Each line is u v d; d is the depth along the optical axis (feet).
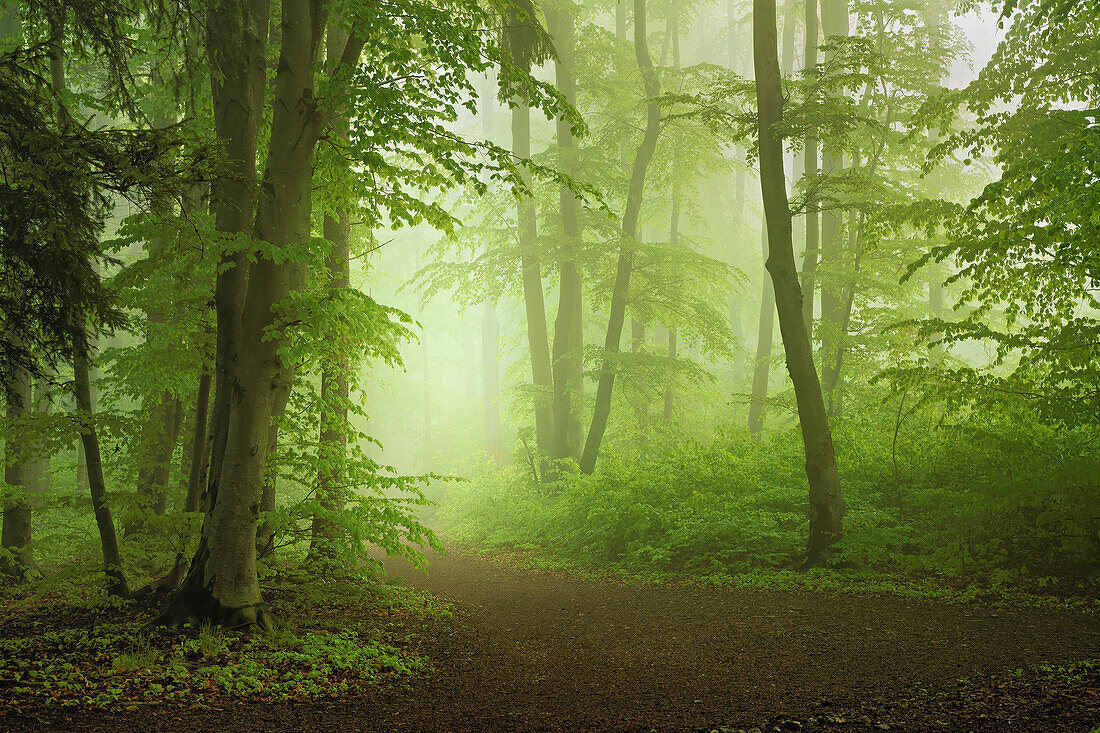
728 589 29.96
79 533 45.06
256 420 22.90
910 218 35.22
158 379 30.12
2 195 19.08
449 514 69.51
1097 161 20.72
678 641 22.24
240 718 15.24
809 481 32.71
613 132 63.36
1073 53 34.14
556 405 62.13
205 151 20.51
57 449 26.76
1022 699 13.85
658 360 59.26
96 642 19.89
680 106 63.10
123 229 23.86
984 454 31.86
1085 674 14.97
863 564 30.45
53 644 20.01
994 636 19.67
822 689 16.37
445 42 22.20
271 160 23.25
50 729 13.88
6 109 19.76
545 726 15.12
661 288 63.77
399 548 25.38
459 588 35.40
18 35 36.47
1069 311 27.02
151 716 14.93
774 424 73.87
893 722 13.42
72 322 21.21
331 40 33.01
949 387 30.30
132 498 26.89
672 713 15.53
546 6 61.98
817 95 36.40
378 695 17.34
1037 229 24.31
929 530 31.53
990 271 26.89
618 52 64.03
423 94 23.43
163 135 19.77
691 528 35.78
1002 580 25.94
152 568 34.04
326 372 29.35
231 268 25.00
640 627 24.56
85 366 27.37
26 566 36.45
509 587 35.09
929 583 27.22
